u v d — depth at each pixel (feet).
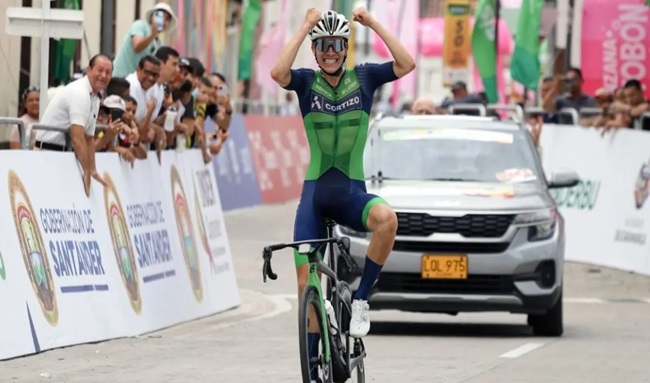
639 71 160.76
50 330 77.87
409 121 101.81
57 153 81.97
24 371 70.03
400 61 60.59
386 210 59.47
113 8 129.08
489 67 181.88
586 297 122.11
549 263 91.35
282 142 231.71
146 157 95.81
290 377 70.59
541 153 158.92
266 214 197.57
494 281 90.38
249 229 174.19
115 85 92.73
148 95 97.40
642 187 140.46
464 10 217.15
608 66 161.48
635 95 144.87
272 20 257.14
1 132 107.45
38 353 76.18
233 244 156.76
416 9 273.13
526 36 171.01
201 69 112.57
